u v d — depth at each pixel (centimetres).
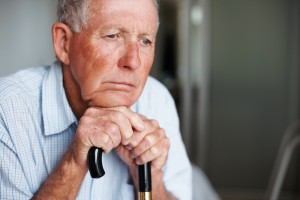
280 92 409
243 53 409
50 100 85
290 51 404
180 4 429
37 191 80
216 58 411
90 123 71
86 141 70
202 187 208
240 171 420
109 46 72
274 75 408
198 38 414
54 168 79
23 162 82
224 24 407
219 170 421
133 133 75
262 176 417
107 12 70
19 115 82
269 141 415
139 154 76
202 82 412
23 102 84
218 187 422
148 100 101
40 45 395
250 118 415
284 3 401
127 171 91
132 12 71
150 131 76
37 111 85
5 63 400
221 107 416
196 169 236
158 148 76
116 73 73
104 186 89
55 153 86
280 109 411
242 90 413
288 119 410
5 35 398
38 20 396
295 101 406
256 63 409
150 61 76
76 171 74
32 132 84
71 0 74
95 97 74
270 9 403
